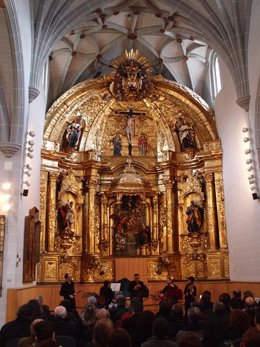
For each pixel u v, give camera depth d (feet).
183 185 78.38
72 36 72.08
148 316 22.75
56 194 73.20
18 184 50.55
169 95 78.28
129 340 15.11
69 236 72.49
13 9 43.68
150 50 77.71
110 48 77.97
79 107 77.05
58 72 77.87
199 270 73.20
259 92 54.19
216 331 22.04
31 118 59.31
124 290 64.18
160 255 74.95
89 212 75.05
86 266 73.00
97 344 18.40
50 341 13.61
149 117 81.56
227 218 69.62
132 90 73.67
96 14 65.62
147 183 78.43
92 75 81.61
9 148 50.60
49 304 63.98
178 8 61.98
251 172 57.67
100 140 79.61
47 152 70.03
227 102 67.56
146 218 78.18
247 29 57.26
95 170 76.64
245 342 13.19
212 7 59.31
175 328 25.34
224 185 71.20
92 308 27.12
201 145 76.54
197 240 74.64
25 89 51.90
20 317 23.97
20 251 51.83
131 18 70.03
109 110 80.07
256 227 56.65
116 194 77.00
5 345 23.17
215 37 61.00
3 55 47.65
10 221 49.42
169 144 79.36
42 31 56.85
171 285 55.93
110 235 76.48
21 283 52.70
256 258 56.65
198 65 79.05
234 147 64.90
